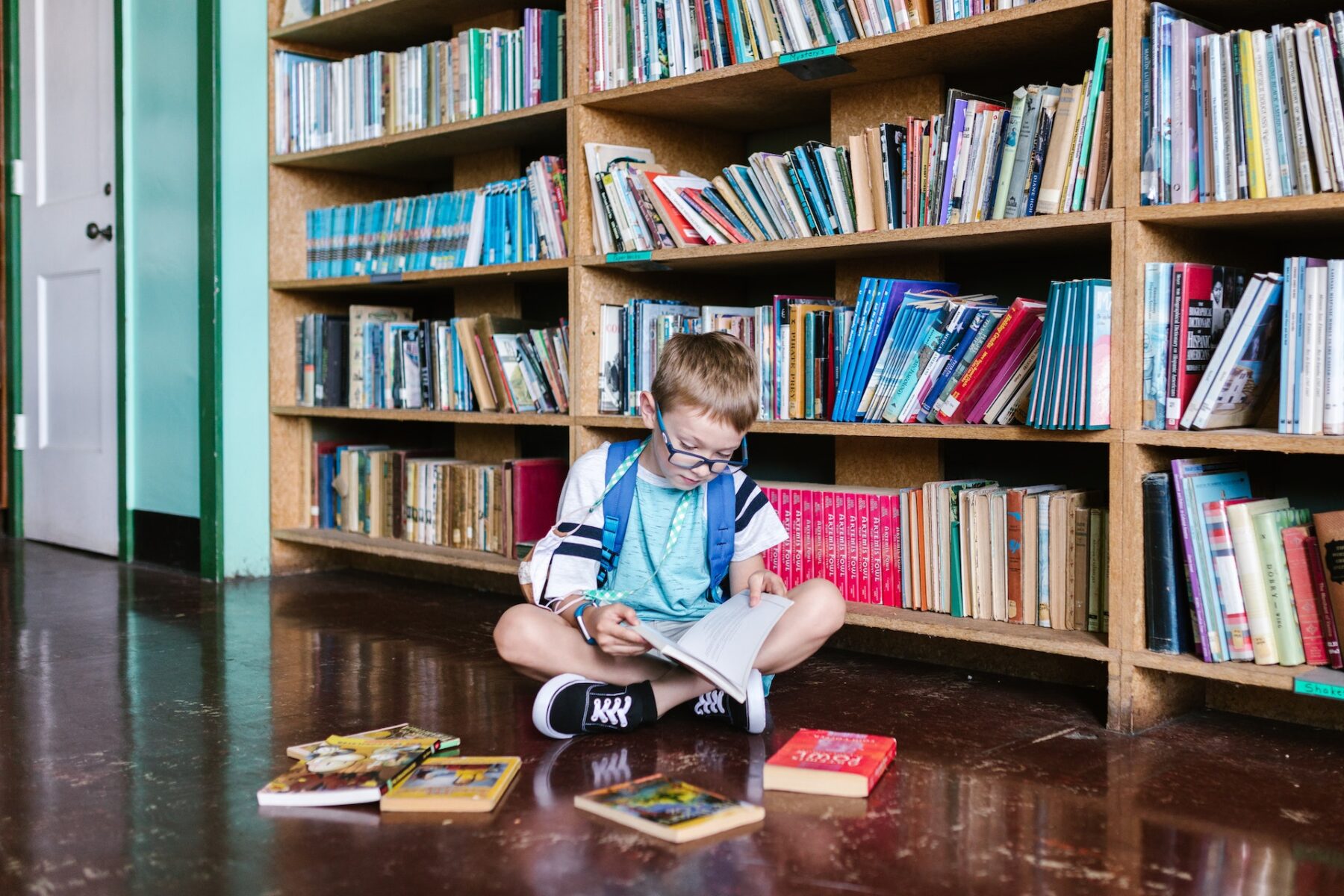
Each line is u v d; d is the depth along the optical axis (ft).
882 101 7.91
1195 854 4.43
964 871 4.26
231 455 10.75
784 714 6.36
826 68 7.47
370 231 10.53
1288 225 6.13
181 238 10.87
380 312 10.82
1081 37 6.75
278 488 11.03
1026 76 7.66
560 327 8.79
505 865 4.29
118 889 4.11
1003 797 5.04
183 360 10.95
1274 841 4.57
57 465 12.68
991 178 6.66
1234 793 5.11
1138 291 5.94
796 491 7.62
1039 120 6.42
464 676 7.18
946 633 6.66
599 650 5.98
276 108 10.85
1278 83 5.58
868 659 7.78
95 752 5.68
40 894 4.08
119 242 11.49
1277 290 5.77
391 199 11.40
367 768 5.17
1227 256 6.66
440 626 8.68
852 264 8.23
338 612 9.25
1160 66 5.85
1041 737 5.95
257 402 10.93
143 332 11.41
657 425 5.80
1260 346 6.00
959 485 7.15
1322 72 5.44
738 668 5.32
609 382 8.56
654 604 6.19
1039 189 6.47
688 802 4.78
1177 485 5.90
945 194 6.82
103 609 9.34
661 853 4.40
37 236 12.73
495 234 9.40
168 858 4.38
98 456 12.07
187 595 9.93
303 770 5.19
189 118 10.68
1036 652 7.22
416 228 10.11
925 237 6.81
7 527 13.64
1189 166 5.82
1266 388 6.33
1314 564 5.65
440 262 9.89
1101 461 7.58
